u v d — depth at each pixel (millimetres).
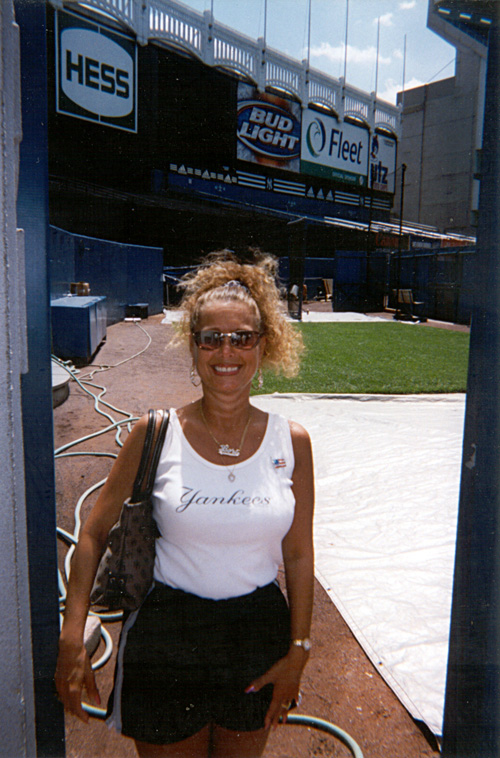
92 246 14555
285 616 1533
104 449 5117
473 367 1492
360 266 24297
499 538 1442
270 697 1474
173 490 1415
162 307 21594
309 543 1545
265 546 1465
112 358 10359
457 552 1572
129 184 26953
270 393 7672
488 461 1454
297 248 19297
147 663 1426
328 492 4312
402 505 4047
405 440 5641
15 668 1108
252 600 1477
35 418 1382
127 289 18375
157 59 26109
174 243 28484
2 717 1084
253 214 29984
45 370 1377
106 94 24547
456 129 44500
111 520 1473
